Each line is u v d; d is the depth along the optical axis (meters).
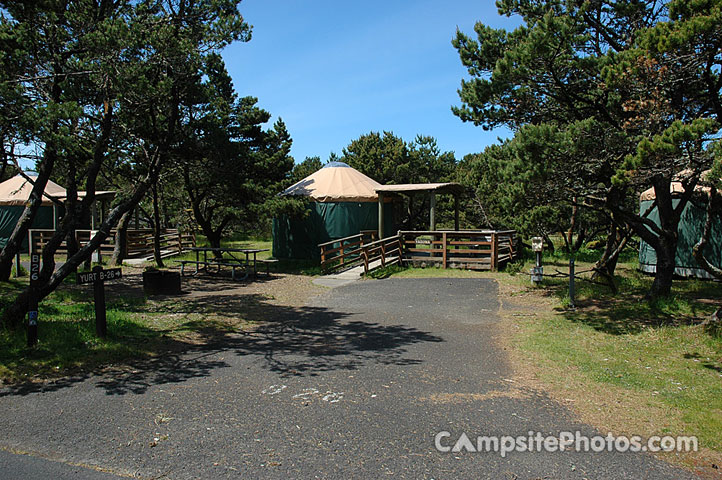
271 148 16.08
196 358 5.50
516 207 8.27
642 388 4.46
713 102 6.10
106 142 6.75
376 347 6.02
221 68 15.17
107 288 10.90
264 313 8.17
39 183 6.76
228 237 30.78
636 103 5.94
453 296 9.74
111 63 6.19
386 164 25.42
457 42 8.82
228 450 3.24
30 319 5.45
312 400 4.17
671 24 5.53
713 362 5.17
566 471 3.01
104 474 2.93
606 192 7.95
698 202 10.98
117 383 4.61
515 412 3.93
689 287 10.04
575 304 8.47
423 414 3.87
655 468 3.05
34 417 3.78
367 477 2.91
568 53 7.17
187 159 13.64
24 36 6.04
